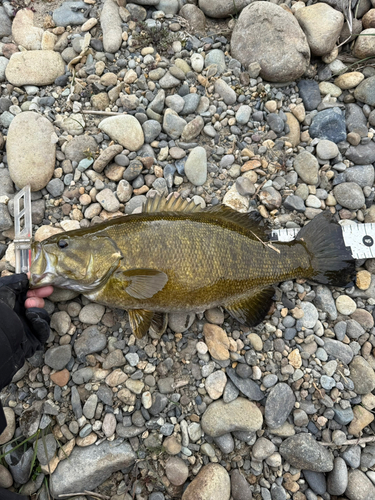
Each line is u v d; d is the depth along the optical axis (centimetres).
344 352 56
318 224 57
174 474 50
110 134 58
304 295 58
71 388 52
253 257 52
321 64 66
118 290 49
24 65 59
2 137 58
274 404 54
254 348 55
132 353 53
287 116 63
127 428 51
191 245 49
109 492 51
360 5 66
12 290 47
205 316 56
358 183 62
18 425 51
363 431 56
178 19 64
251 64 62
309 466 52
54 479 49
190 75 62
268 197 59
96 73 60
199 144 61
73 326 53
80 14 62
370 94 63
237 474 52
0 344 42
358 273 59
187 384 54
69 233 49
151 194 58
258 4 62
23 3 63
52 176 57
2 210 54
